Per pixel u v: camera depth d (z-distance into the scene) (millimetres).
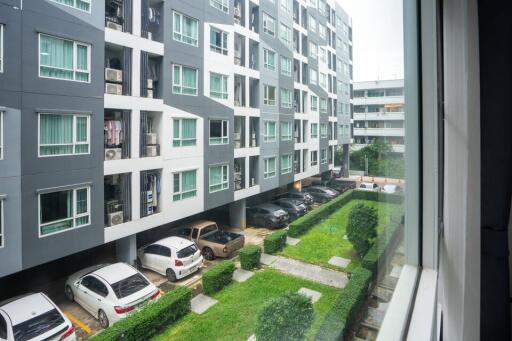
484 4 2055
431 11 1544
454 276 1760
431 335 1101
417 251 1607
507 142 2035
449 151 1771
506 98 2041
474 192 1589
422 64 1583
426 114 1575
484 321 2197
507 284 2127
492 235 2129
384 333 1060
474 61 1563
